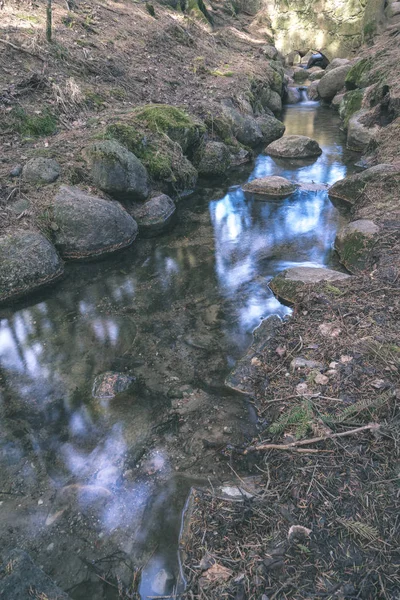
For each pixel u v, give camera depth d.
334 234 5.18
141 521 2.08
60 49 7.54
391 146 7.03
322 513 1.90
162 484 2.26
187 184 6.67
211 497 2.09
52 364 3.21
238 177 7.46
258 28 18.38
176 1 14.00
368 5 15.39
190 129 7.10
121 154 5.29
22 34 7.33
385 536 1.78
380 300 3.30
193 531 1.95
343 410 2.34
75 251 4.63
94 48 8.50
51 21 7.91
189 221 5.73
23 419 2.74
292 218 5.74
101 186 5.19
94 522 2.09
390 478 1.99
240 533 1.90
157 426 2.64
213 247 5.01
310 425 2.33
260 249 4.93
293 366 2.81
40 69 6.92
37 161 5.04
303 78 17.14
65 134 6.02
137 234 5.29
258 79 11.83
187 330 3.54
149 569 1.87
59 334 3.54
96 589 1.82
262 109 11.06
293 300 3.73
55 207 4.62
